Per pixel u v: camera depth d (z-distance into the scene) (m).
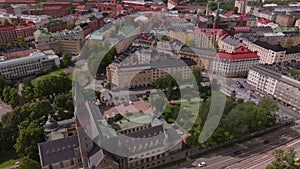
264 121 186.50
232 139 182.88
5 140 170.88
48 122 174.75
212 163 162.88
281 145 181.00
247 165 161.38
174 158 165.88
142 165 157.25
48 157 150.00
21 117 185.62
